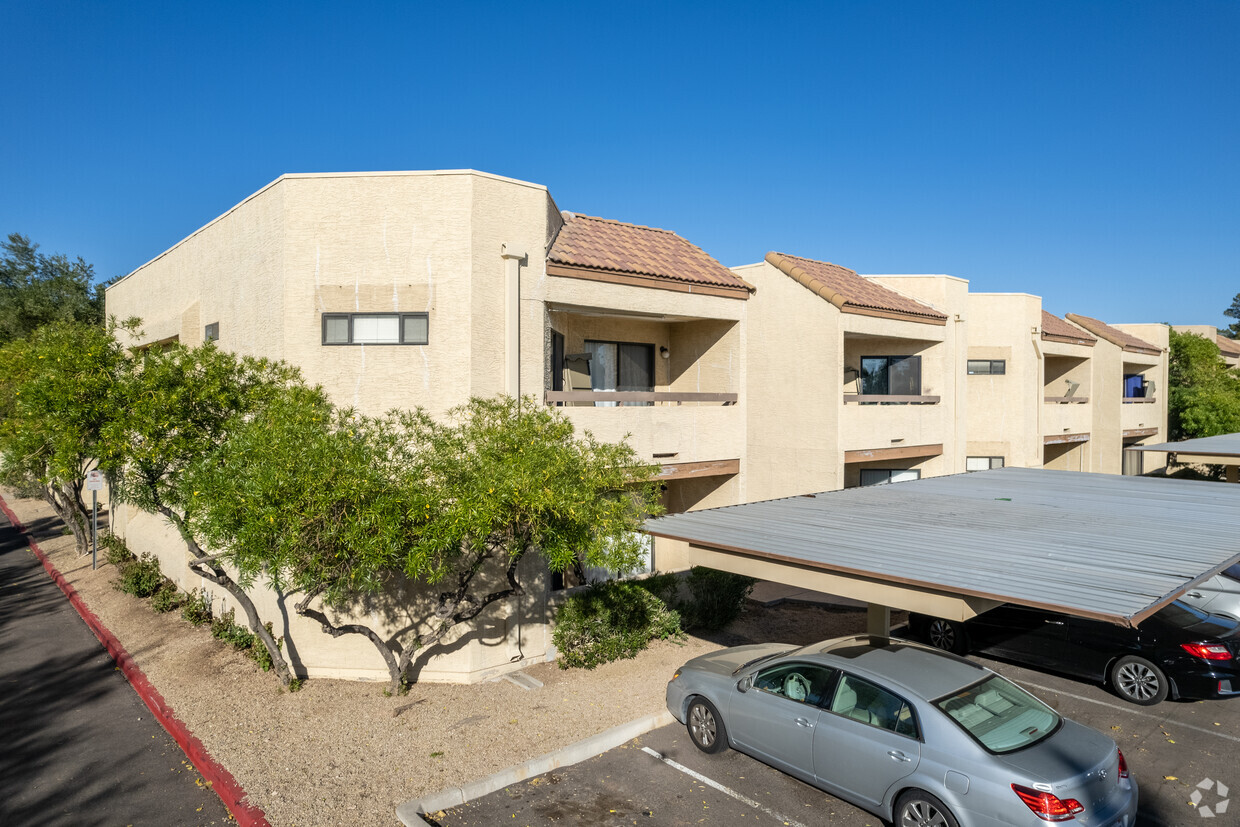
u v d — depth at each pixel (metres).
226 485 8.18
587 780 8.09
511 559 10.17
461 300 11.17
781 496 18.39
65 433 9.63
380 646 10.33
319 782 7.92
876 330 18.08
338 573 8.84
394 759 8.45
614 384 16.02
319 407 9.92
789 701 7.76
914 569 7.89
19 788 8.16
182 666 11.61
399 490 8.38
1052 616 11.01
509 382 11.53
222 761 8.42
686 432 14.24
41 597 16.78
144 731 9.63
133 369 10.50
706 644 12.69
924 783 6.43
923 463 20.12
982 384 23.25
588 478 9.22
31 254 42.22
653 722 9.41
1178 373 37.88
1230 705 10.16
